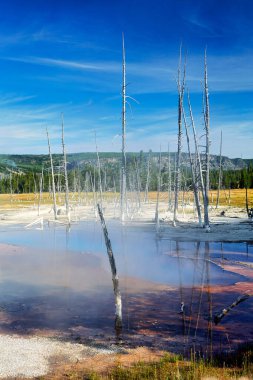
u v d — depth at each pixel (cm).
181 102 4019
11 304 1714
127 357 1168
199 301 1727
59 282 2102
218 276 2186
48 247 3300
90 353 1202
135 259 2706
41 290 1944
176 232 3903
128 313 1579
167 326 1424
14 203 9438
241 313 1545
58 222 5022
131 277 2197
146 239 3597
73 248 3241
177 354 1180
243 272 2269
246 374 991
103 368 1095
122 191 4381
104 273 2302
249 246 3125
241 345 1228
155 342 1280
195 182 4241
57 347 1246
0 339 1316
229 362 1094
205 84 3619
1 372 1075
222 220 4778
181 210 6353
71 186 11281
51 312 1603
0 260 2728
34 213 6644
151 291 1906
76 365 1120
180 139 4153
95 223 5028
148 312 1586
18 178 14438
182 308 1611
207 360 1112
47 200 10306
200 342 1270
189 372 1020
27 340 1306
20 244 3494
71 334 1360
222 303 1689
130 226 4534
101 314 1571
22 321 1498
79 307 1666
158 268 2409
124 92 4016
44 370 1088
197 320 1482
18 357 1170
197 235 3688
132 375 1035
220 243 3278
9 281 2122
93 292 1898
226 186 11669
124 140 4184
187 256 2767
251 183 11900
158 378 1005
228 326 1408
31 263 2612
